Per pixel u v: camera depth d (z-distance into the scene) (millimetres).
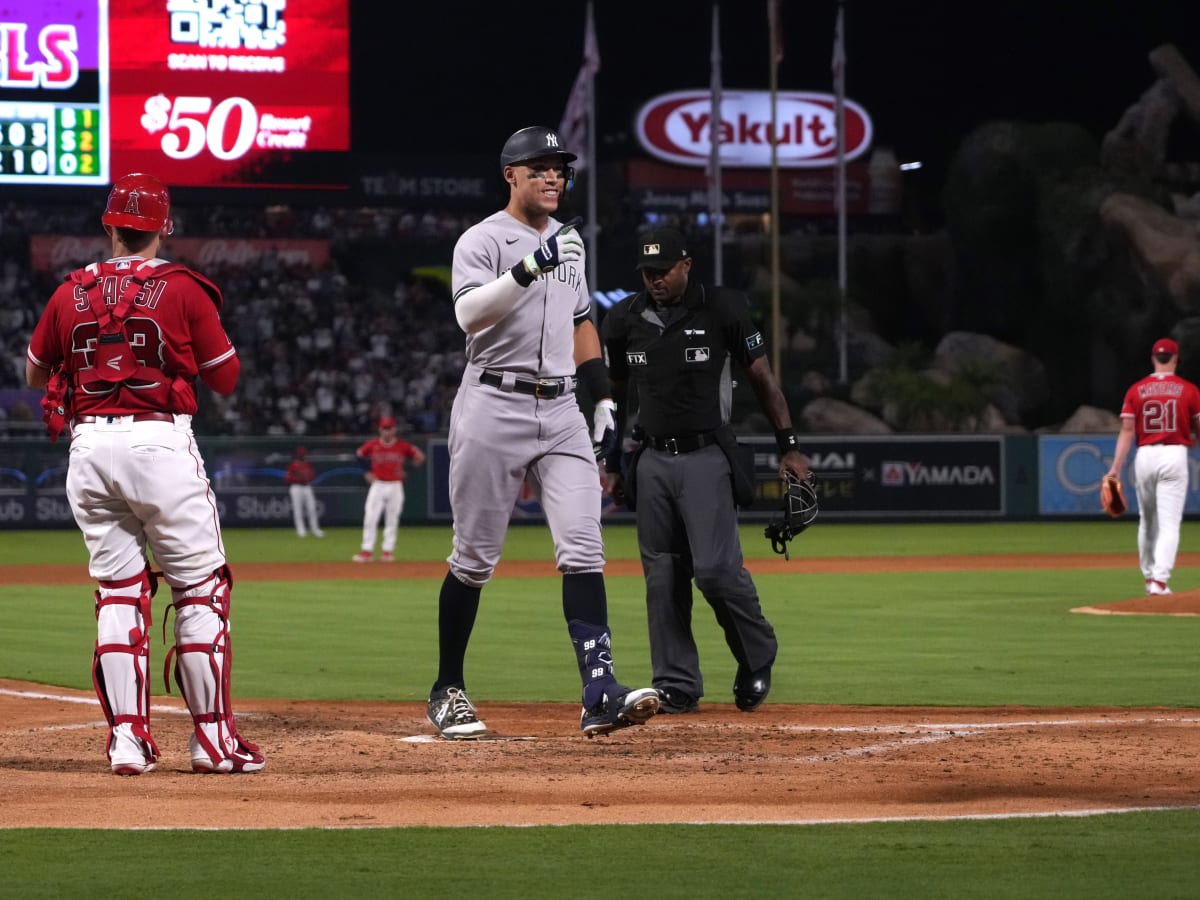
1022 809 11938
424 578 46375
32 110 96312
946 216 119812
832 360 105625
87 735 16938
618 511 81562
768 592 39406
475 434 15812
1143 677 22781
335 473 77875
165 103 98312
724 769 13992
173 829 11195
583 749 15430
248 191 100438
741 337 18828
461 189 107500
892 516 79688
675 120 120000
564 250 14891
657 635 19078
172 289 13711
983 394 98250
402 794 12727
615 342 19203
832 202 123188
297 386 100125
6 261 100500
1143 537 34031
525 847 10570
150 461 13602
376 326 105938
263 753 15164
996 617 32438
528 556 57344
